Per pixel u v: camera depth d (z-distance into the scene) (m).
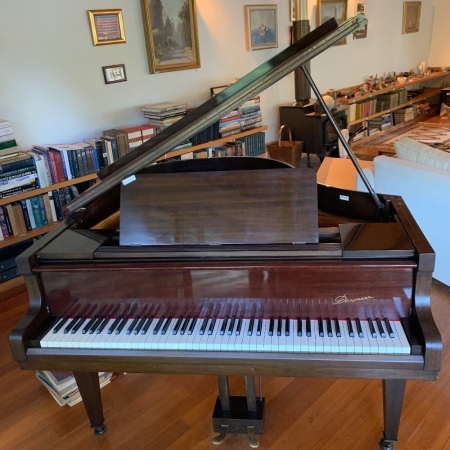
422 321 1.34
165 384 2.17
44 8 3.07
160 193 1.57
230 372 1.42
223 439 1.82
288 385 2.09
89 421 1.95
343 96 5.51
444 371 2.08
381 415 1.89
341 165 4.03
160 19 3.71
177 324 1.48
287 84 5.18
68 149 3.12
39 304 1.54
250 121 4.29
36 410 2.06
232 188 1.53
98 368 1.48
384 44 6.48
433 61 7.55
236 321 1.47
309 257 1.40
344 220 1.90
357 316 1.42
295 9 4.95
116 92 3.61
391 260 1.36
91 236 1.64
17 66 3.04
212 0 4.12
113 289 1.50
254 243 1.48
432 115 6.82
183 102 4.12
